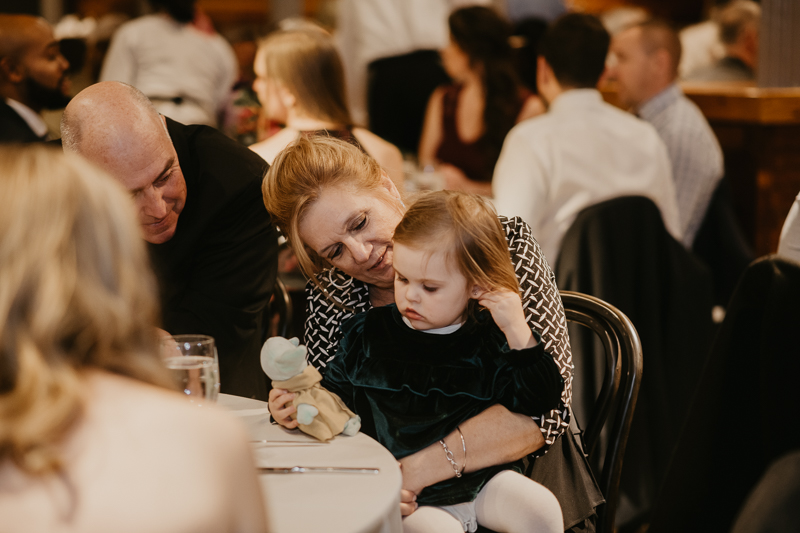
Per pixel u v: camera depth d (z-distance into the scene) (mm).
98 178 750
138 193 1630
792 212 1867
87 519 644
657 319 2432
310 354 1613
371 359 1472
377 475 1156
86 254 714
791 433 1354
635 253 2404
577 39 2635
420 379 1433
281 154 1564
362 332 1502
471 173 4082
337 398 1347
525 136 2641
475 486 1418
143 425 700
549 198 2648
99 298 710
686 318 2482
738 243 3109
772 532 935
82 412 689
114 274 731
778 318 1349
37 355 672
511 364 1384
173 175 1696
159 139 1644
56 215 703
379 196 1546
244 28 5109
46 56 3102
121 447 681
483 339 1445
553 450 1568
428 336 1446
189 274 2004
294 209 1510
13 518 639
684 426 1552
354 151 1572
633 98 3217
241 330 1987
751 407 1480
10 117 2941
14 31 3018
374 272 1534
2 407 651
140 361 758
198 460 696
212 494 685
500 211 2662
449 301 1397
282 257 2834
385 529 1057
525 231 1574
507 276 1424
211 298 1979
